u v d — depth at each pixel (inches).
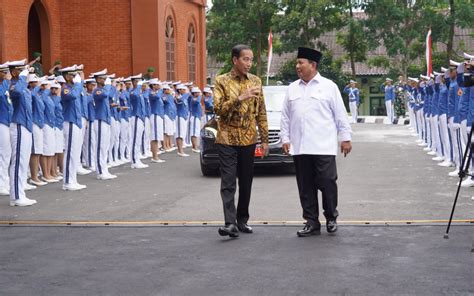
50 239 343.9
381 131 1176.2
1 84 502.0
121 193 505.7
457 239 325.7
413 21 1566.2
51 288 259.1
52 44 1015.0
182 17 1188.5
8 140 518.3
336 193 344.8
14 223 386.3
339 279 263.0
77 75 538.0
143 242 332.8
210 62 2011.6
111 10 1035.9
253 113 347.6
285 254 303.4
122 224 377.7
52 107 574.6
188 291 251.6
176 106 820.6
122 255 307.4
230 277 268.7
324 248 312.8
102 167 599.2
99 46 1038.4
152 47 1031.6
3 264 295.1
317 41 1888.5
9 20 852.6
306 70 345.4
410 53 1640.0
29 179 594.2
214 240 334.3
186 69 1214.9
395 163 674.8
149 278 269.6
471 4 1577.3
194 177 599.2
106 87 608.1
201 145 601.0
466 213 393.1
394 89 1471.5
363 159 714.8
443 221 368.2
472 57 464.1
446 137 645.3
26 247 327.0
